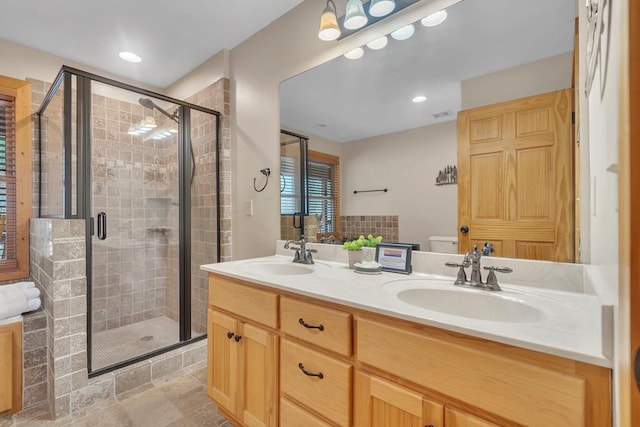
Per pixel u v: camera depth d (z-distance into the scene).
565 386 0.68
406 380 0.92
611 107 0.53
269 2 1.96
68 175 1.92
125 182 2.61
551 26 1.21
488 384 0.77
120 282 2.61
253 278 1.41
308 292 1.17
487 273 1.32
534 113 1.25
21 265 2.27
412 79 1.58
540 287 1.19
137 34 2.24
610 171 0.56
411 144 1.60
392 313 0.93
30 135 2.33
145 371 2.01
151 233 2.79
